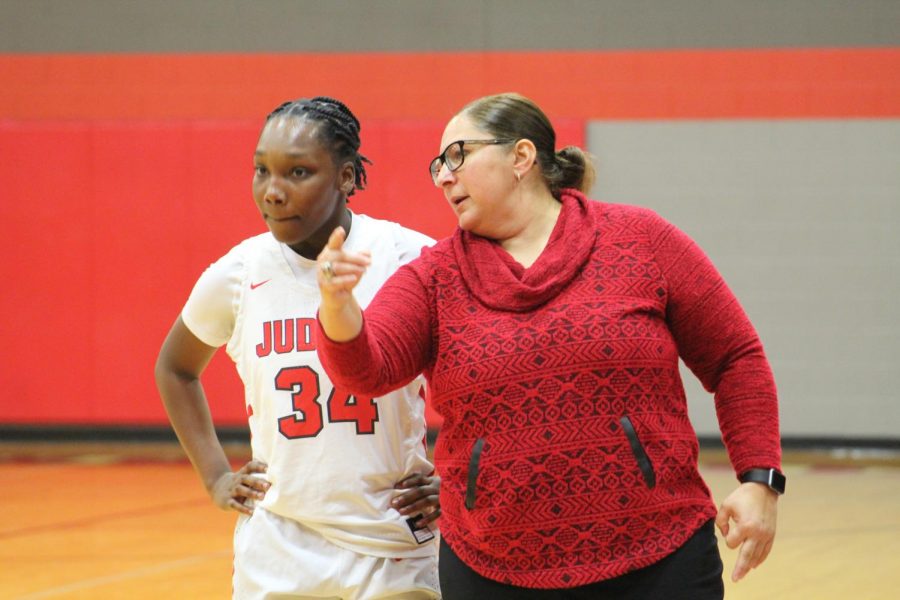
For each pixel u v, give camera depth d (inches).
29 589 395.2
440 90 776.3
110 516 537.0
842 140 754.2
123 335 775.7
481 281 161.8
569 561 152.8
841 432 756.6
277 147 178.2
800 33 755.4
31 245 780.0
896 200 751.1
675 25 764.0
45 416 780.6
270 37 785.6
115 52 791.7
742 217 762.8
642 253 163.0
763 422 161.9
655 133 766.5
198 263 772.6
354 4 780.6
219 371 764.6
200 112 789.2
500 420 154.6
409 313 161.8
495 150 167.2
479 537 156.6
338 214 190.9
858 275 754.8
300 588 189.5
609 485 152.3
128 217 775.1
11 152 780.6
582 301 157.6
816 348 758.5
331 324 146.6
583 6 767.7
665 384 158.4
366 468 190.4
